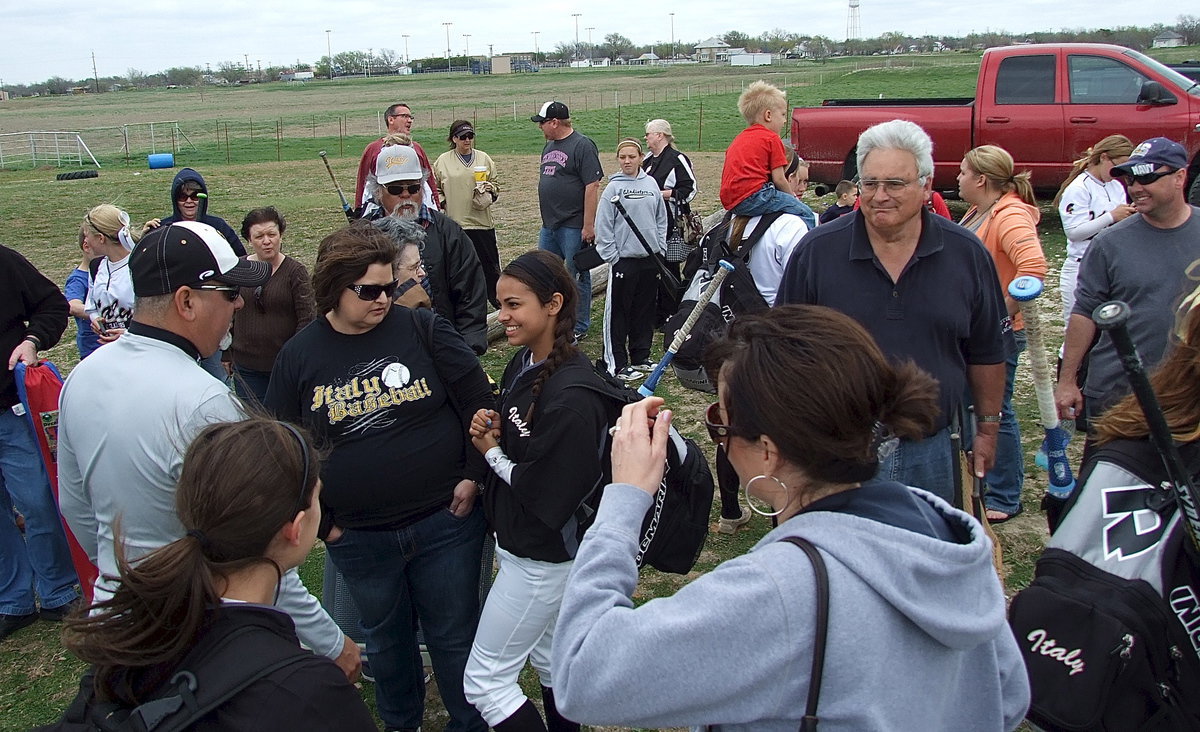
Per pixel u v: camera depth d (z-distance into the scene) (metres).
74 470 2.59
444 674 3.16
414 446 2.90
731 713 1.34
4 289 3.93
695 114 37.22
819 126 12.10
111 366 2.48
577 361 2.77
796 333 1.44
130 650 1.58
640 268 6.79
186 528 1.71
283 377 2.96
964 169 4.55
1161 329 3.58
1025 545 4.43
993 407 3.30
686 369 4.43
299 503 1.76
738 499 5.00
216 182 20.48
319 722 1.59
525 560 2.81
